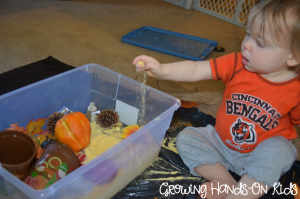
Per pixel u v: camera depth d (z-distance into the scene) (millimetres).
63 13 2143
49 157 686
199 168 864
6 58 1362
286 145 767
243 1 2414
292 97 802
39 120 926
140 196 797
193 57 1606
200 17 2609
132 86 979
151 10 2611
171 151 977
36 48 1509
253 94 839
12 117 832
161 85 1336
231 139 881
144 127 740
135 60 887
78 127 810
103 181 708
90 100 1122
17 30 1700
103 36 1819
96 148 883
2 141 658
